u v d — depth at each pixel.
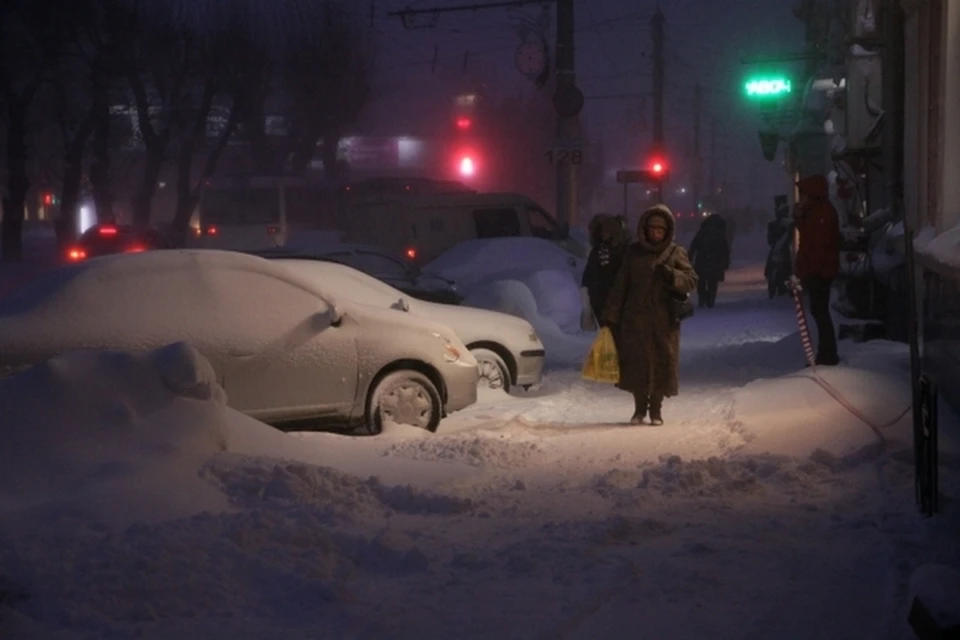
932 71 12.91
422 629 6.21
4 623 6.03
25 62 50.50
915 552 7.30
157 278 12.01
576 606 6.55
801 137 35.38
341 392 12.41
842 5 31.17
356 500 8.84
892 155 18.09
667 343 12.73
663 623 6.31
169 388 9.52
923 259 10.05
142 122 59.84
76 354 9.41
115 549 6.95
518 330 16.05
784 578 7.05
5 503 8.07
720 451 10.88
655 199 60.38
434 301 22.45
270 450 10.22
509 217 34.81
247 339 11.98
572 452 11.22
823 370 13.43
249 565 7.02
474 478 9.97
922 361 11.07
